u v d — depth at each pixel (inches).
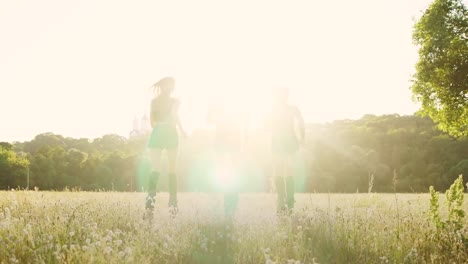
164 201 444.5
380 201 409.7
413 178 3380.9
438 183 3257.9
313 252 189.8
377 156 3565.5
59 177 4500.5
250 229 219.1
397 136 3767.2
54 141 5999.0
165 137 307.3
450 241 199.8
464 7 1198.3
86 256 153.0
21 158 4586.6
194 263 176.9
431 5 1234.6
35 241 181.0
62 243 179.6
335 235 209.3
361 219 245.8
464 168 3129.9
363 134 3907.5
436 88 1238.9
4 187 4328.3
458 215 230.2
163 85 314.0
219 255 189.0
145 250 177.6
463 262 176.6
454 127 1262.3
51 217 231.8
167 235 191.5
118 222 243.8
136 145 5610.2
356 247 192.7
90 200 367.9
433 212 235.6
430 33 1221.1
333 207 365.4
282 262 170.6
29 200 330.6
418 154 3503.9
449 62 1198.9
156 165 302.0
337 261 178.7
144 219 252.8
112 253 160.2
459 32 1199.6
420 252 190.2
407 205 361.4
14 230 188.4
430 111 1288.1
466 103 1210.0
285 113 340.5
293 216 270.8
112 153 4677.7
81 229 207.6
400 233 216.7
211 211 283.7
